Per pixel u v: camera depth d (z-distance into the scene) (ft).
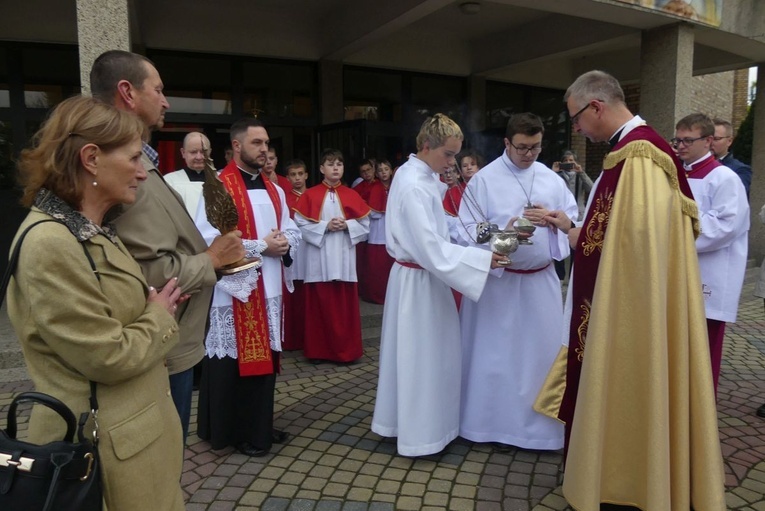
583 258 8.52
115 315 4.98
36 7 21.43
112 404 4.92
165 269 6.10
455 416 11.02
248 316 10.43
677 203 7.91
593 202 8.41
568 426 8.84
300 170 19.84
